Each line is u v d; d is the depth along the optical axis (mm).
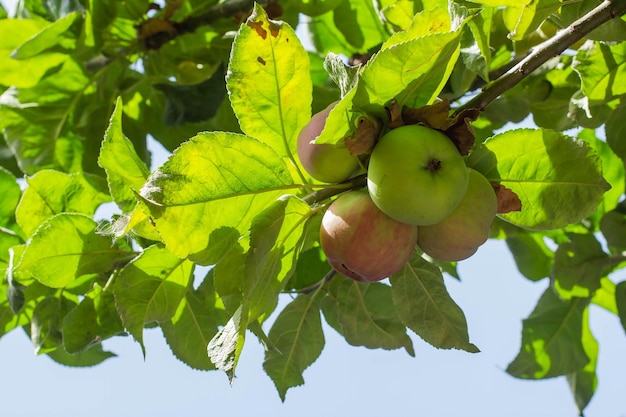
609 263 1562
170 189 1264
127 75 1681
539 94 1532
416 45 1238
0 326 1518
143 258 1357
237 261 1303
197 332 1431
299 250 1296
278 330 1472
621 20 1342
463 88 1462
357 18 1603
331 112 1250
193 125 1660
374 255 1277
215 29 1657
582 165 1317
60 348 1573
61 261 1413
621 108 1481
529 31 1312
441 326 1336
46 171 1474
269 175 1288
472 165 1319
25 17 1681
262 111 1296
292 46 1279
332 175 1292
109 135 1341
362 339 1470
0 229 1497
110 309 1432
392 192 1246
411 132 1253
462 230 1280
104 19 1605
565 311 1582
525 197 1330
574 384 1605
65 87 1641
